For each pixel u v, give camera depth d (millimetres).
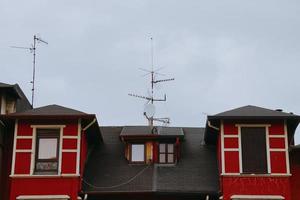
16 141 26906
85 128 27438
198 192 26344
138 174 27875
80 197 26312
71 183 26188
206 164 28562
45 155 26828
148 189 26562
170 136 28828
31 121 27188
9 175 27312
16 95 29109
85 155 28984
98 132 29062
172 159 28797
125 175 27844
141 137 28953
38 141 27031
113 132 31969
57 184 26172
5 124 27891
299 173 27406
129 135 28969
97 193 26453
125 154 29266
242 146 26656
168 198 26734
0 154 27469
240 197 25719
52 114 26953
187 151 29719
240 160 26391
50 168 26609
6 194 27250
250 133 26875
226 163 26375
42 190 26094
